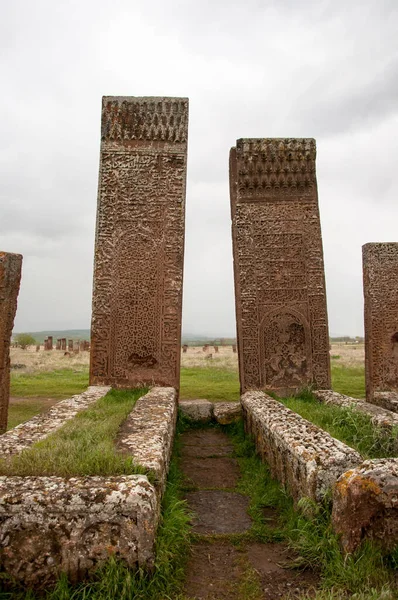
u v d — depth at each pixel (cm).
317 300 926
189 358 2692
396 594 266
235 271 946
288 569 318
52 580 269
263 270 933
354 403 703
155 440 412
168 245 896
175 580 293
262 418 580
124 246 896
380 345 1042
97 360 868
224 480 550
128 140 924
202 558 341
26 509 275
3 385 586
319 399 814
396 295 1057
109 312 879
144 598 266
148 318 877
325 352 914
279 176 956
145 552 275
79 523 275
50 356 2845
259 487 491
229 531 390
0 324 581
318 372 909
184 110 932
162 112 930
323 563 306
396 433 504
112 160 920
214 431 843
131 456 356
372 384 1034
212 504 462
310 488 357
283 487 449
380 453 510
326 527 333
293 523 367
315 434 451
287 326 920
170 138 925
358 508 305
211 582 305
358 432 551
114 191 910
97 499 279
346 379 1500
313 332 920
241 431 777
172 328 875
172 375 865
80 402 637
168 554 300
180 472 557
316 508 344
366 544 300
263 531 379
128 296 883
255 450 638
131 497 281
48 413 543
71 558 271
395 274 1060
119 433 443
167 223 902
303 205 952
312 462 367
